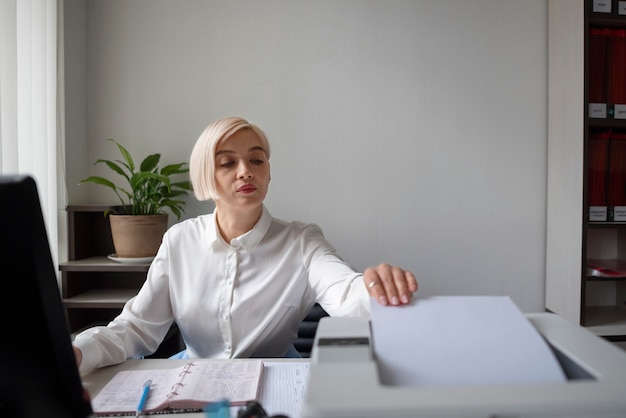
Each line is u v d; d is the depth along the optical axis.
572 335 0.53
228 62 2.08
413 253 2.16
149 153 2.08
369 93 2.12
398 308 0.60
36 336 0.42
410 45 2.13
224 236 1.23
